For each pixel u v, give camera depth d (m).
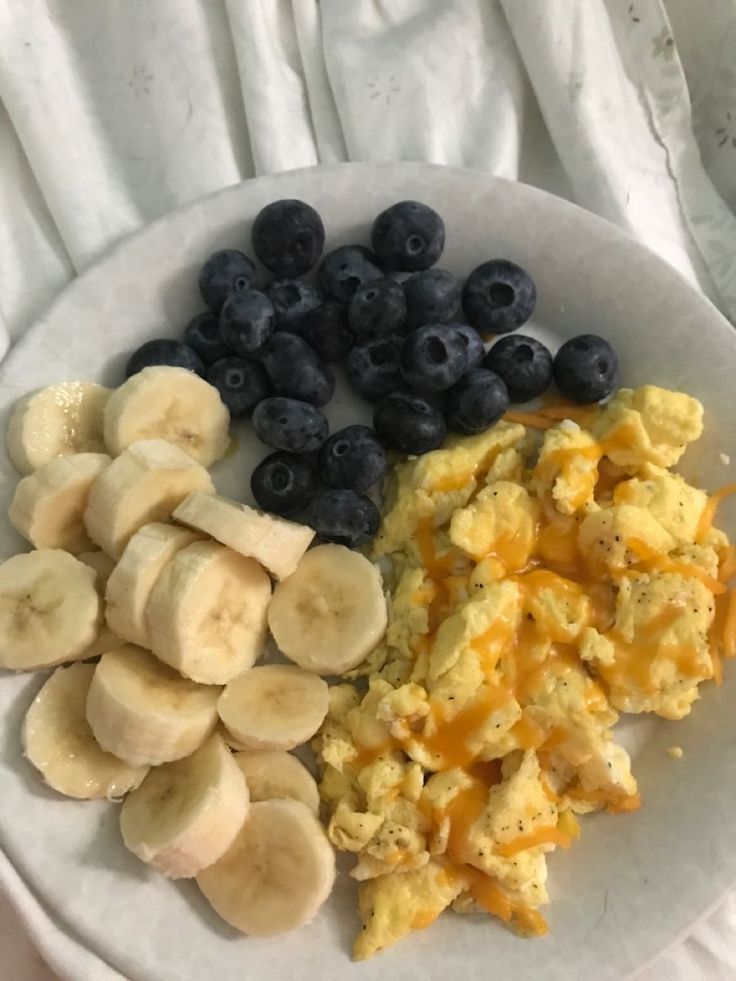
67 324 0.23
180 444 0.23
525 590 0.22
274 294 0.23
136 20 0.24
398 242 0.23
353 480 0.22
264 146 0.25
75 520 0.22
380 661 0.22
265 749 0.21
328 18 0.25
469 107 0.26
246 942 0.21
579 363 0.23
